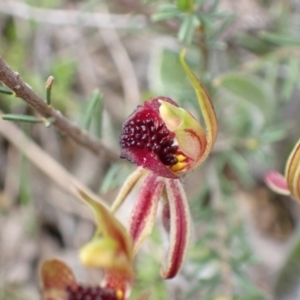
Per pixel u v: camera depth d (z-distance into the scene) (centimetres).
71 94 32
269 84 30
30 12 31
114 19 31
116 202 22
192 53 28
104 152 24
